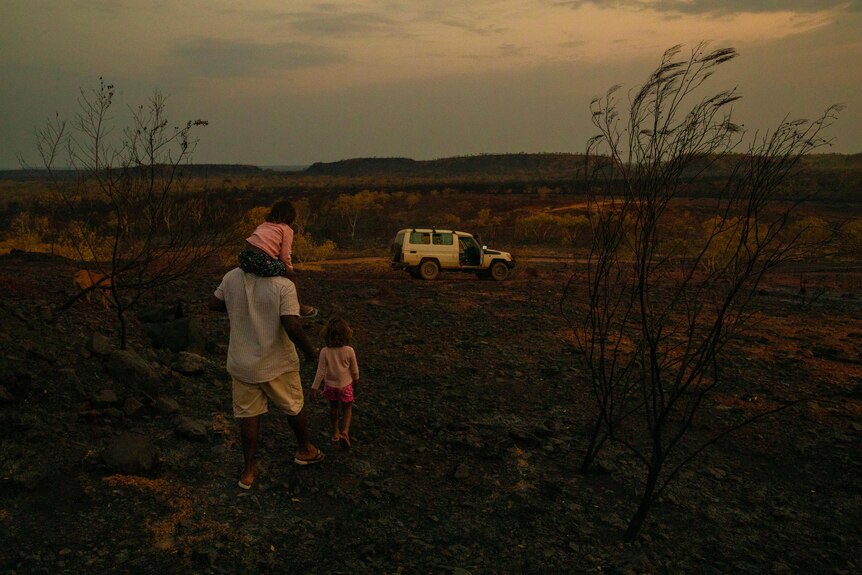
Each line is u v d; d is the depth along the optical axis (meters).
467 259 22.98
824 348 10.70
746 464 5.75
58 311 7.93
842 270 30.14
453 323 11.86
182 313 8.61
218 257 16.53
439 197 118.56
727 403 7.41
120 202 7.02
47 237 24.02
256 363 4.17
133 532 3.55
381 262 34.50
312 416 5.97
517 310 13.80
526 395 7.34
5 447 4.16
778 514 4.74
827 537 4.43
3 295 9.11
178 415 5.44
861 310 17.50
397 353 9.11
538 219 67.19
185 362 6.75
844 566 4.07
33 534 3.39
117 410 5.11
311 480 4.55
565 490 4.87
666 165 3.75
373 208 101.06
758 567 3.99
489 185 174.12
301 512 4.11
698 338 10.84
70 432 4.62
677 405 7.24
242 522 3.85
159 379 5.98
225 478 4.40
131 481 4.08
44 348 5.99
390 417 6.20
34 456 4.16
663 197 3.85
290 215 4.37
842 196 93.50
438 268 22.59
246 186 168.75
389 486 4.62
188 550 3.46
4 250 21.36
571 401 7.21
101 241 14.29
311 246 37.75
